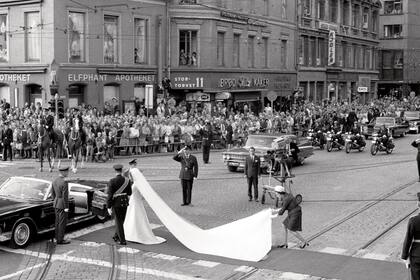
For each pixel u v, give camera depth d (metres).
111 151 31.69
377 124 48.22
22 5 41.69
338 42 73.75
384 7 90.62
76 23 41.41
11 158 31.16
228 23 52.03
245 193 22.64
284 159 23.19
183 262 13.97
